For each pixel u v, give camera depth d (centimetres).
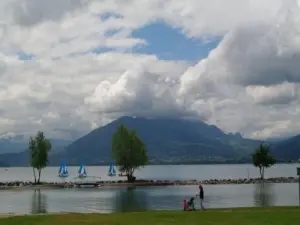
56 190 13262
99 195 10819
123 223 4019
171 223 3981
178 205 7988
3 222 4191
